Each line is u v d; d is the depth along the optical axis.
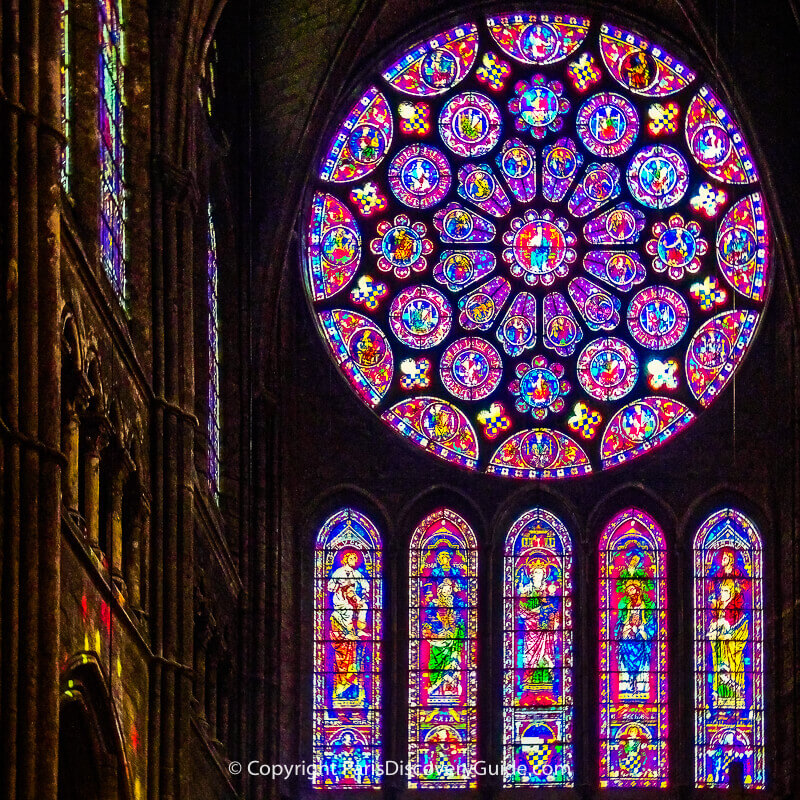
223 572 46.44
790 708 49.81
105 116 37.50
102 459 35.19
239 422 49.12
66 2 35.66
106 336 34.84
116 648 34.28
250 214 49.75
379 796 49.78
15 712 27.77
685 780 49.88
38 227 29.36
